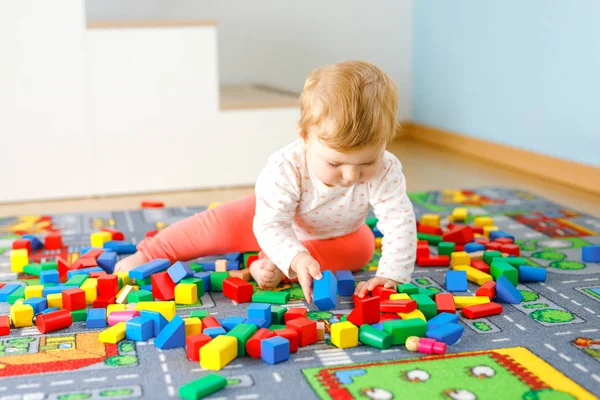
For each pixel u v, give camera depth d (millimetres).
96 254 1573
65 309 1296
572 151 2504
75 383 1037
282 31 3322
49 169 2357
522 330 1219
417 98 3547
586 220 1994
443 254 1649
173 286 1395
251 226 1577
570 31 2455
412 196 2295
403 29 3508
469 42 3066
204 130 2471
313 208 1400
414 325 1159
